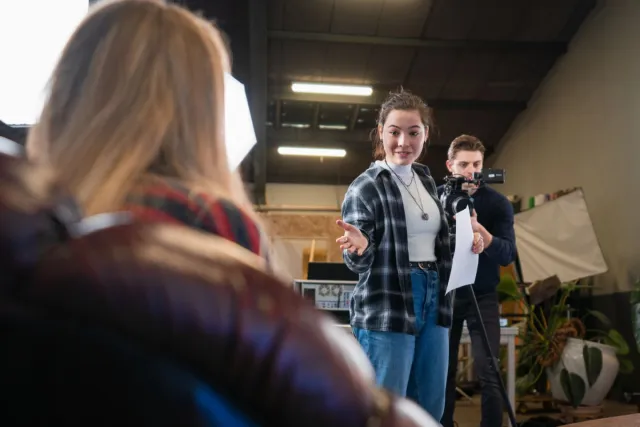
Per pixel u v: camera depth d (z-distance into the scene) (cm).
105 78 52
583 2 651
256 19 567
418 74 757
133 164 48
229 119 134
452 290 186
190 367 29
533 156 793
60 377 28
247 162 821
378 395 34
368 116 866
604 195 621
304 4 637
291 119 883
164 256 30
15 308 28
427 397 176
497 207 261
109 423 28
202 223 47
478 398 491
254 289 31
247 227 49
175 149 53
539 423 378
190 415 28
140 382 28
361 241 157
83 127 50
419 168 194
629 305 561
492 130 883
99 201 45
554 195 663
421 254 178
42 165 41
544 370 481
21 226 29
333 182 1025
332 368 30
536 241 658
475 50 708
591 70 652
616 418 111
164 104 52
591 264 600
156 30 54
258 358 29
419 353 176
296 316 31
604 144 622
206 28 61
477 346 250
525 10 657
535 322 498
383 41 684
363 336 173
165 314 28
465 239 176
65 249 30
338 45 701
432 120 206
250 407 29
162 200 47
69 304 28
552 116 741
